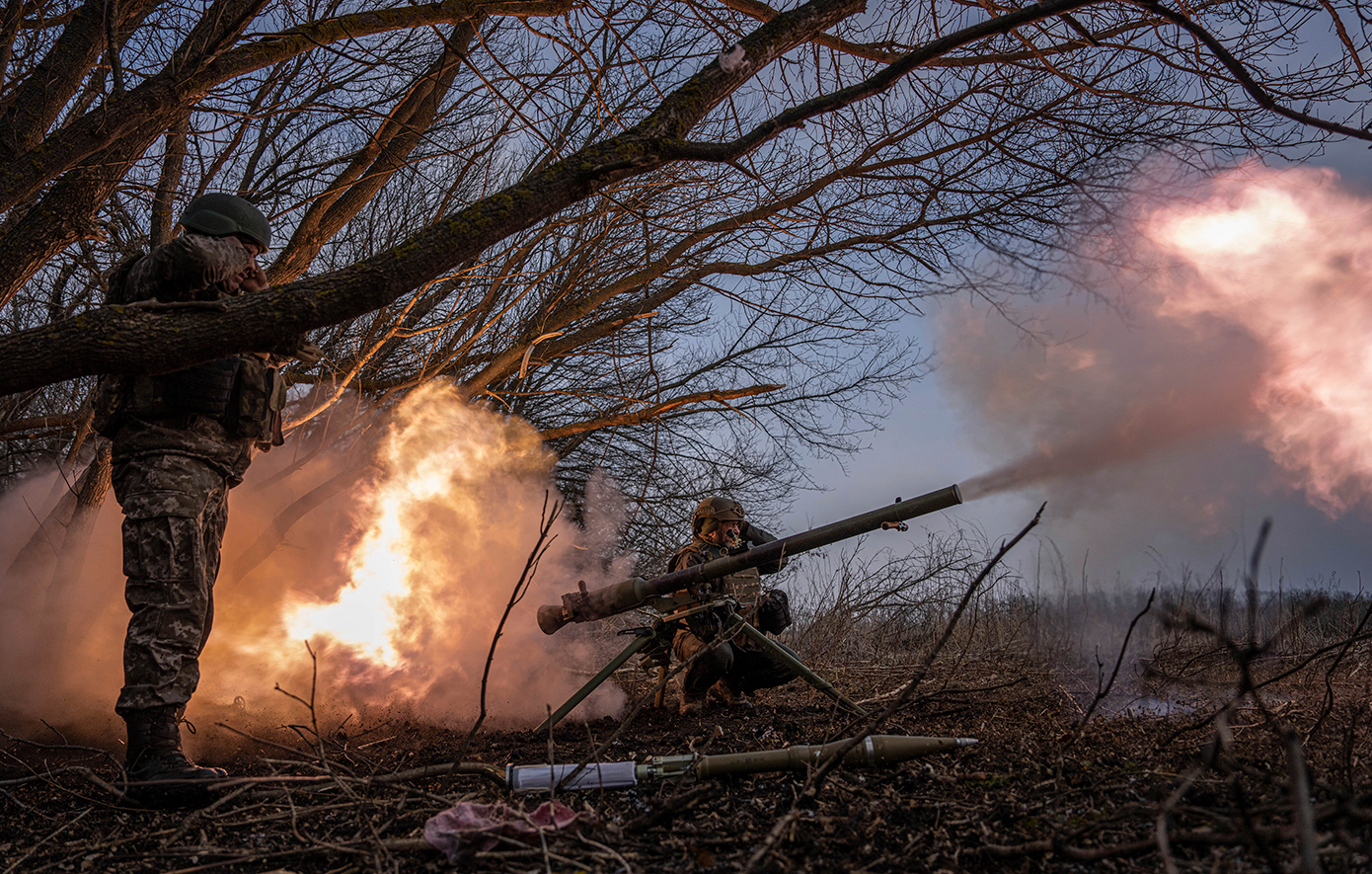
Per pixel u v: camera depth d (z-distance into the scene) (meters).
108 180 3.87
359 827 2.56
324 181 5.98
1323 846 1.87
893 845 2.21
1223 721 1.79
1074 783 2.64
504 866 2.19
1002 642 6.50
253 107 5.00
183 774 2.95
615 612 4.22
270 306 2.73
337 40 3.94
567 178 2.93
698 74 3.17
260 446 3.65
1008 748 3.17
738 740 3.81
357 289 2.77
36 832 2.70
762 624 4.78
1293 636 5.35
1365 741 3.07
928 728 3.75
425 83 5.77
